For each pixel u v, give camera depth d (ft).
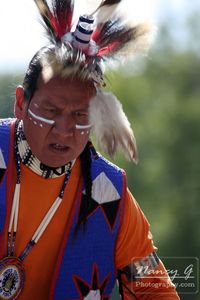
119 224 23.56
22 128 23.03
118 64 22.98
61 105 21.91
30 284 23.06
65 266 23.03
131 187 146.92
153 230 143.64
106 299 23.85
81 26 22.15
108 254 23.53
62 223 23.17
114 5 22.63
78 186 23.35
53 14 22.54
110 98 22.36
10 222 22.70
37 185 22.93
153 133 155.22
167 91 162.30
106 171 23.76
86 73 21.98
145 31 22.93
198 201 146.92
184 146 153.58
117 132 22.47
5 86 24.91
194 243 141.38
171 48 167.53
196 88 165.27
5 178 22.79
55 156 22.24
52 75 21.94
